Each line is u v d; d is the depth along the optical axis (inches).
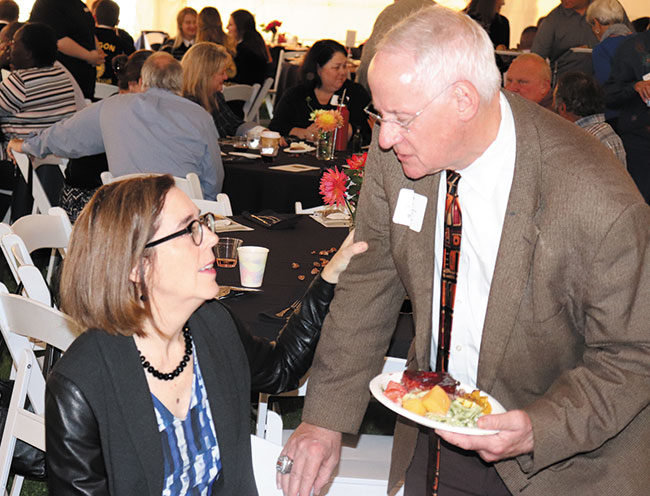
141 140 156.3
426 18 51.5
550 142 53.4
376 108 53.4
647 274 50.8
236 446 60.5
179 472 57.6
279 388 67.4
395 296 66.5
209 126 161.2
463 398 54.9
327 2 529.3
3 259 183.8
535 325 55.2
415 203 59.0
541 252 52.9
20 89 192.2
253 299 92.7
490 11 331.0
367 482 74.2
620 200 50.4
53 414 52.4
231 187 173.5
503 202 54.7
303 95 217.6
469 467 64.4
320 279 68.9
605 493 57.3
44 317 76.6
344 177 106.2
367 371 65.9
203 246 55.7
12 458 79.4
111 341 54.5
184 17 315.3
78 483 52.4
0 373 132.3
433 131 51.3
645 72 202.8
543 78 156.8
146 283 54.1
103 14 316.2
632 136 209.2
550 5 471.2
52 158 172.2
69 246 54.1
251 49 299.4
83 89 262.4
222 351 61.0
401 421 69.6
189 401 58.6
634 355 52.0
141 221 53.1
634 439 57.1
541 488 58.7
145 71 160.7
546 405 53.6
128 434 54.2
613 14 225.0
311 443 64.0
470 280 58.2
